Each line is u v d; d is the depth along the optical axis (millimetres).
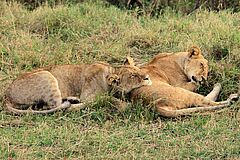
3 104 12180
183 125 10836
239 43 13469
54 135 10609
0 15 16594
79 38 15164
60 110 11672
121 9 18375
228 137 10281
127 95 11836
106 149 10094
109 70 12070
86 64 12375
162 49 14320
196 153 9766
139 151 10000
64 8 16547
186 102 11398
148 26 15758
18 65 13820
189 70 12219
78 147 10188
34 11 16766
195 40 14180
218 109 11320
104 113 11469
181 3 18297
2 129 11000
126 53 14180
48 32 15492
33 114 11625
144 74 11664
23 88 11891
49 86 11828
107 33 15375
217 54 13445
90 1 18016
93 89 12023
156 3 18000
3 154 9922
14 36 15180
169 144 10211
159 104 11305
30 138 10516
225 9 16984
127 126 11023
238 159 9547
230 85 12219
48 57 13930
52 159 9867
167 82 12117
